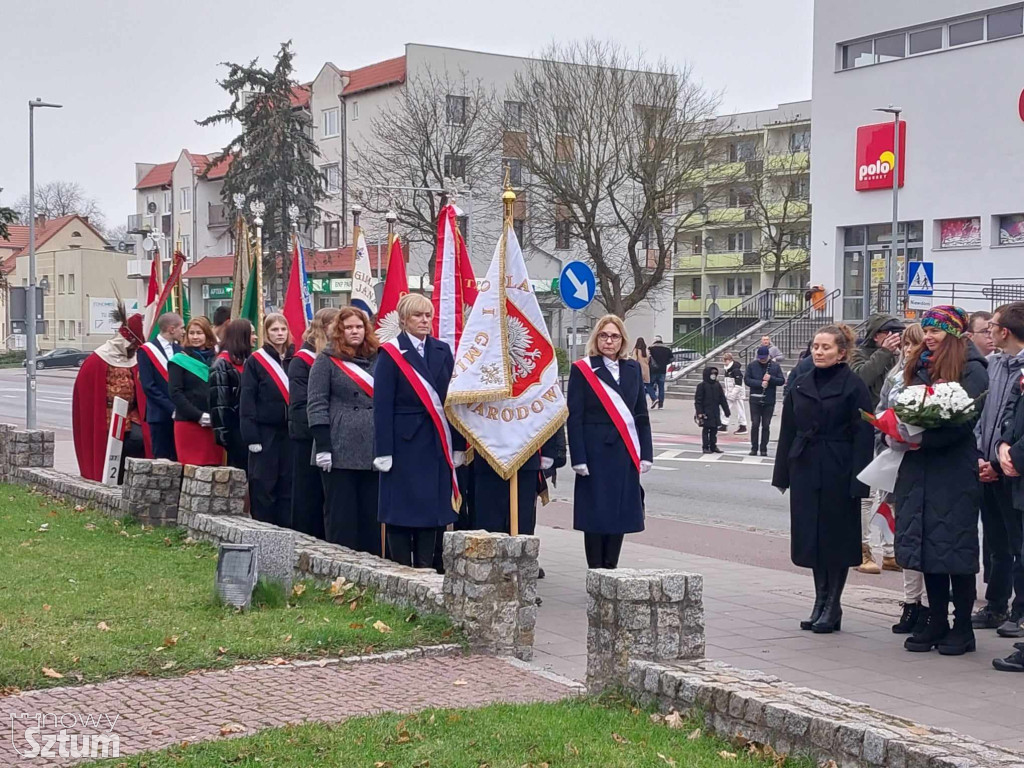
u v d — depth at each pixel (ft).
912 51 123.54
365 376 32.17
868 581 34.71
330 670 21.90
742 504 53.78
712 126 161.89
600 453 30.42
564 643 26.11
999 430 26.71
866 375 34.88
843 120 129.18
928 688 22.81
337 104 203.00
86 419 47.16
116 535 36.47
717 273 263.49
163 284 59.72
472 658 23.34
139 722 18.49
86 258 270.26
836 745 16.07
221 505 36.40
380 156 172.65
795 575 35.22
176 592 27.89
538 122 154.81
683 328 272.10
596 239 153.17
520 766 16.39
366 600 26.81
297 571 29.71
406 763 16.49
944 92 118.83
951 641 25.64
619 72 153.28
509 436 29.35
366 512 32.63
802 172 219.61
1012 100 113.09
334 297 199.62
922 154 120.98
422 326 30.01
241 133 162.71
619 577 20.45
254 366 36.24
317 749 17.08
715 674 19.02
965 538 25.27
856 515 27.96
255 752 16.93
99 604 26.32
